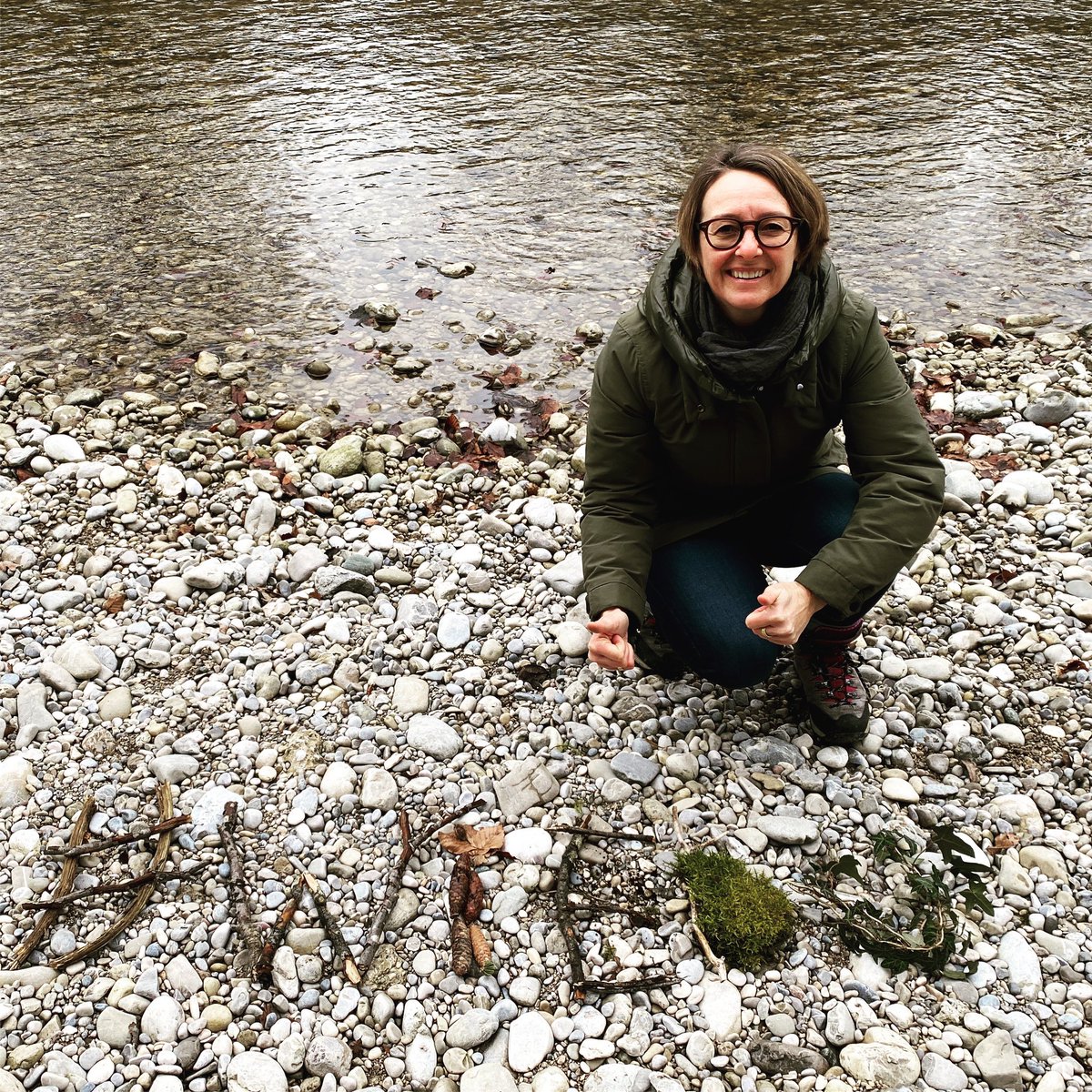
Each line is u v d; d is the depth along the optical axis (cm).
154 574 241
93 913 172
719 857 177
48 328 337
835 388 179
